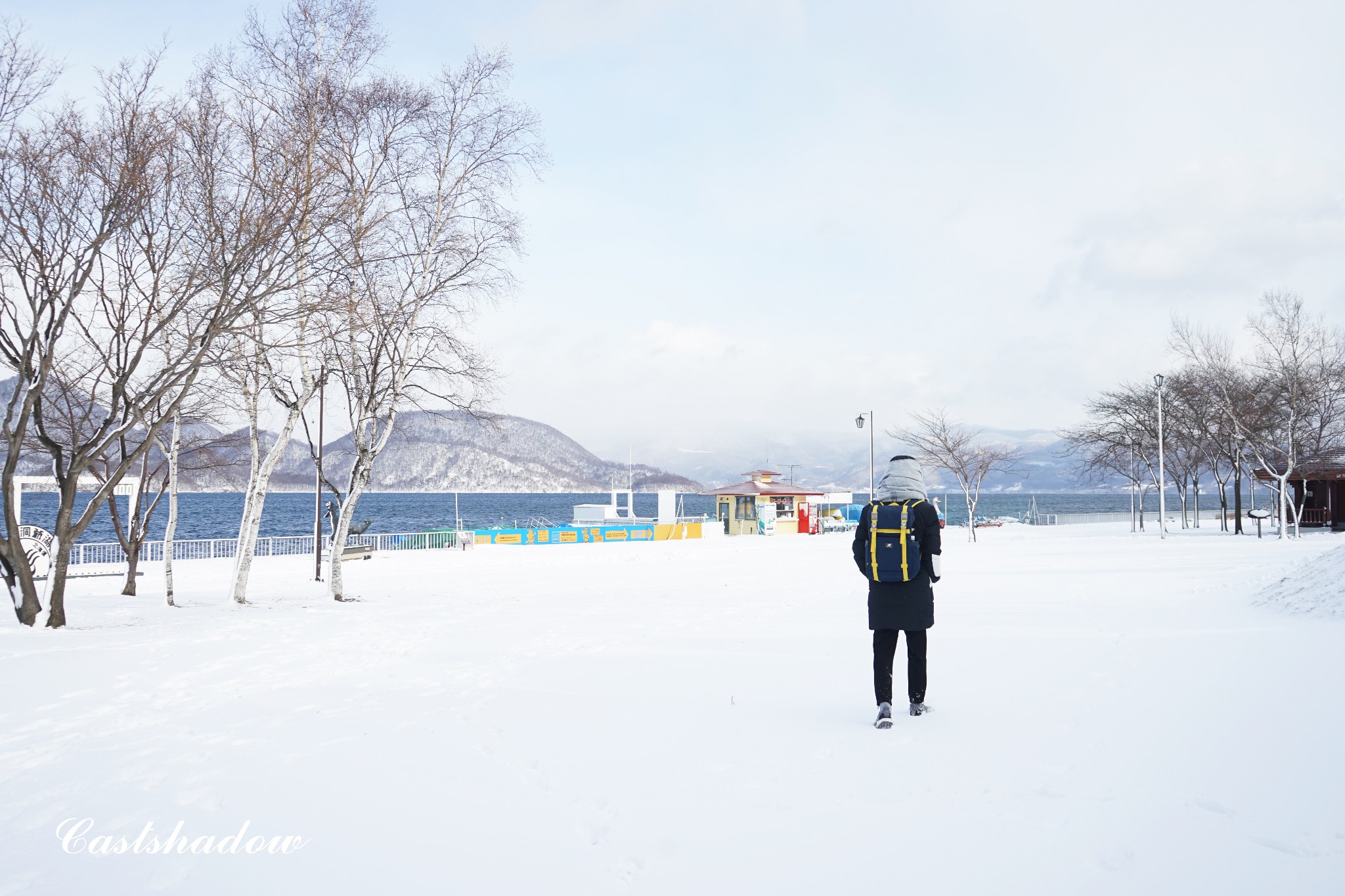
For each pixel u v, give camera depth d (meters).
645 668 8.80
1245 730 5.55
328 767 5.40
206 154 14.53
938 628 11.10
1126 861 3.64
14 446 12.27
